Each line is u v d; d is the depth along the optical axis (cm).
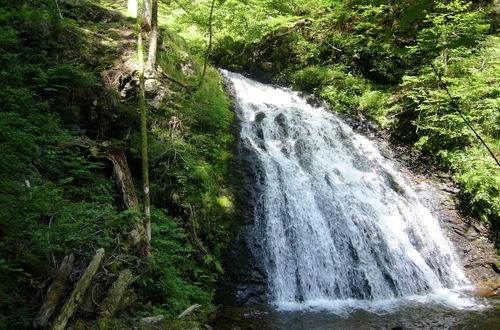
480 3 1475
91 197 601
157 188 773
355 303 705
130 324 447
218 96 1114
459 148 1120
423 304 691
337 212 892
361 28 1484
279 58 1558
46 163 603
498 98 1085
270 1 1620
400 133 1245
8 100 646
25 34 812
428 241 891
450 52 1286
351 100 1370
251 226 820
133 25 1108
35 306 382
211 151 934
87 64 870
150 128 846
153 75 924
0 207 420
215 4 1484
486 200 945
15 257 394
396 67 1420
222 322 588
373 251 830
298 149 1062
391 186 1023
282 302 710
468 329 565
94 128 791
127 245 557
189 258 711
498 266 848
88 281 426
